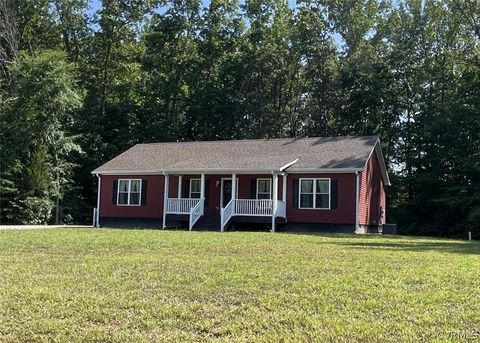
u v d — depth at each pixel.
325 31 42.31
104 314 5.75
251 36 41.34
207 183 27.20
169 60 41.34
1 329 5.23
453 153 32.75
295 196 25.09
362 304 6.21
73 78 34.56
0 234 17.52
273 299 6.45
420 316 5.66
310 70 41.19
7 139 30.48
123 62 42.50
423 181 33.44
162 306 6.10
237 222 24.86
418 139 35.19
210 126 40.56
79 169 35.97
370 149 25.25
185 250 12.30
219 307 6.11
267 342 4.76
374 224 26.98
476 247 15.49
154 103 40.50
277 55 40.69
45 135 30.95
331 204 24.30
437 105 36.41
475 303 6.33
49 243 13.84
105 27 41.12
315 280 7.82
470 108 32.22
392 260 10.55
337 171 24.03
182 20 41.16
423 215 34.19
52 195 31.58
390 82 37.34
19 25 39.06
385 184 29.81
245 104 40.53
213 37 41.75
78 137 34.53
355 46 41.72
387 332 5.05
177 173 26.56
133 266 9.23
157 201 27.80
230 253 11.67
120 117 39.62
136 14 41.53
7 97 31.91
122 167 28.75
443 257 11.40
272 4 42.50
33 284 7.42
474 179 31.47
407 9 39.78
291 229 25.02
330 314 5.78
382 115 37.41
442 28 38.75
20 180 30.28
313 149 26.48
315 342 4.74
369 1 42.03
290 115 42.03
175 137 39.94
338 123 39.84
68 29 41.50
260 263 9.75
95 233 18.58
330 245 14.28
